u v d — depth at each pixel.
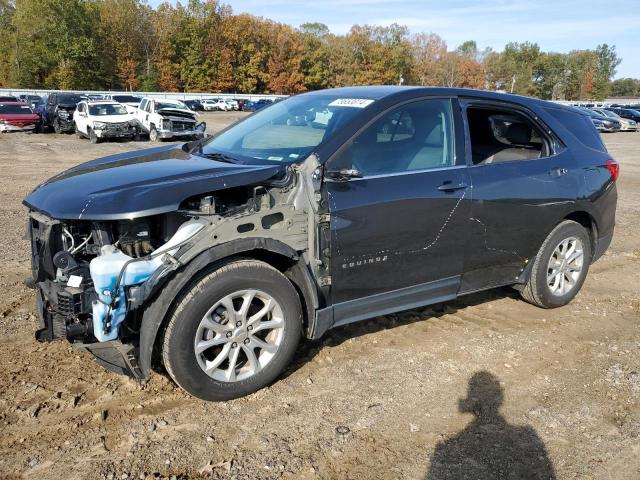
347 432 3.05
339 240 3.45
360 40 85.44
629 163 17.69
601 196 4.94
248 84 79.69
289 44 80.62
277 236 3.29
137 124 21.83
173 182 3.13
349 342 4.11
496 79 105.06
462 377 3.68
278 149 3.69
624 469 2.84
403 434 3.05
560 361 3.95
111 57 73.19
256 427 3.07
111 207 2.95
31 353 3.77
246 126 4.36
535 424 3.19
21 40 66.06
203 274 3.08
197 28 76.31
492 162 4.40
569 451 2.96
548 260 4.65
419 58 98.38
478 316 4.68
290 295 3.35
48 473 2.66
